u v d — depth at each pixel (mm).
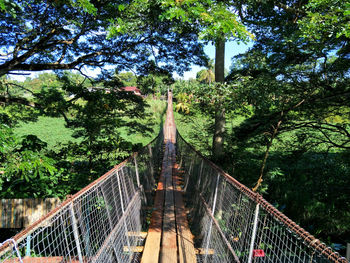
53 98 6902
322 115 6117
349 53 4594
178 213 5512
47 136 23391
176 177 9312
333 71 4957
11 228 4594
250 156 7137
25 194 4961
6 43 6234
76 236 1833
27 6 5277
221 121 6758
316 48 4086
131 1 4320
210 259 3354
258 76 4676
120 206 3533
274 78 4629
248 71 5465
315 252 1168
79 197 2008
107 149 7184
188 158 7551
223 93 4312
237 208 2420
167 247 3947
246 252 2102
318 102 5688
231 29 2559
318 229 5453
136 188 4965
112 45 7184
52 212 1517
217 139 6766
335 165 7301
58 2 4391
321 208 6055
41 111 7086
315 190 6793
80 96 6938
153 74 7910
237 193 2635
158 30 6129
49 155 6207
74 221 1826
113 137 7598
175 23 4520
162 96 43688
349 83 4945
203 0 2695
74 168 6859
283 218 1453
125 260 3195
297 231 1299
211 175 3994
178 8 2492
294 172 7484
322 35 3627
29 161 3889
